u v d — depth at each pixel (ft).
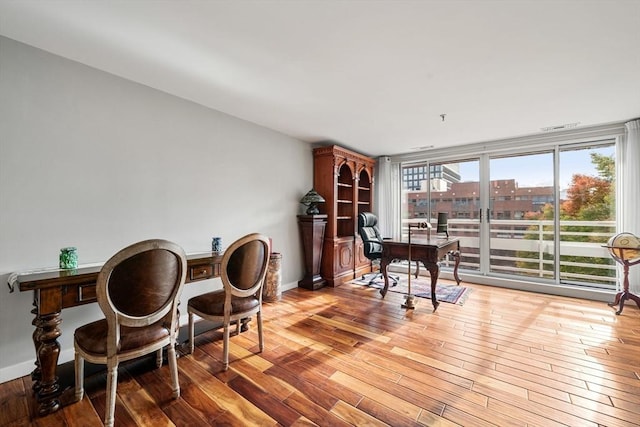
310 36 5.91
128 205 8.00
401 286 13.87
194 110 9.59
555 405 5.26
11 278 5.63
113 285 4.71
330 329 8.76
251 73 7.54
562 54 6.48
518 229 14.07
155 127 8.59
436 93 8.68
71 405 5.28
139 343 5.02
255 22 5.48
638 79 7.68
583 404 5.28
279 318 9.68
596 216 12.34
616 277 11.42
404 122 11.45
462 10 5.08
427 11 5.11
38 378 5.57
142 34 5.90
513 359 6.93
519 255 14.07
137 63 7.11
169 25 5.59
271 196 12.55
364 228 14.01
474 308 10.66
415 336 8.23
